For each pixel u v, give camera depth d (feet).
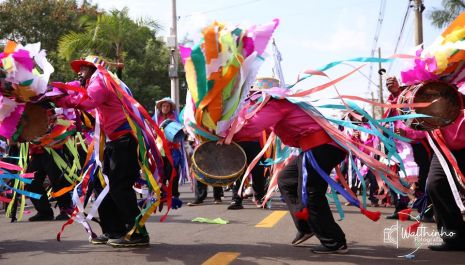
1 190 22.70
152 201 18.47
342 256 15.96
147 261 15.55
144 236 17.81
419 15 62.85
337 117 16.51
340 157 16.42
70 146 25.59
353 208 30.42
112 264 15.29
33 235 21.68
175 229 21.84
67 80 75.72
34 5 77.46
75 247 18.26
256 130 15.81
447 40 16.28
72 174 25.39
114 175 17.28
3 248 18.61
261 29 15.67
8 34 77.20
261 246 17.71
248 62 15.40
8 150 26.00
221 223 23.49
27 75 16.39
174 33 73.41
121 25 65.36
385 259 15.53
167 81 101.04
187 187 57.82
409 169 22.82
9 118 16.78
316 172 16.10
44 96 16.72
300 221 17.35
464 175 16.93
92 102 16.69
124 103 17.03
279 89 15.94
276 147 18.60
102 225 18.49
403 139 16.60
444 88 16.16
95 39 64.69
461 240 16.76
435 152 16.71
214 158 16.44
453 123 16.44
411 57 16.53
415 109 16.34
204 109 15.71
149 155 18.07
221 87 15.47
